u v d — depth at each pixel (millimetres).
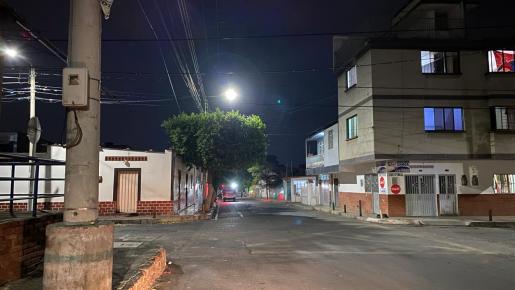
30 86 18859
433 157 25391
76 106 4824
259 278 8922
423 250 13117
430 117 25656
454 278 9133
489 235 17359
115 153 24188
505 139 25406
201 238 15539
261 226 20359
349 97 29156
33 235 7133
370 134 25641
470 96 25797
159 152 24406
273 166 81375
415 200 25609
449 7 27484
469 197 25766
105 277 4766
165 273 9406
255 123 31969
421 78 25672
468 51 26016
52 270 4586
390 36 27188
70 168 4852
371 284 8453
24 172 22453
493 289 8188
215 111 31000
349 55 29234
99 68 5109
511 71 25859
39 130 18141
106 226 4832
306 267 10133
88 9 5023
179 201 27750
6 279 6277
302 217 26984
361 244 14258
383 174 26062
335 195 37250
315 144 45562
